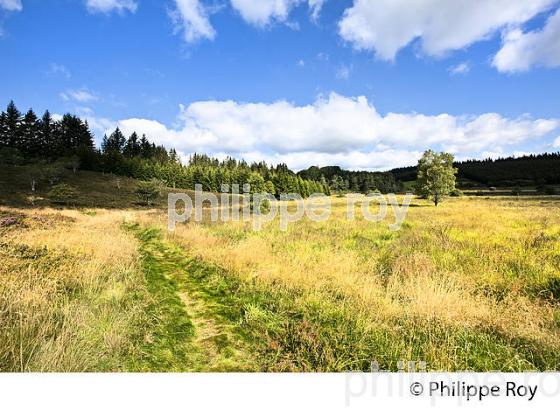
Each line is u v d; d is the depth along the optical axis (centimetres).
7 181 4775
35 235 1149
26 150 7838
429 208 2977
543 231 1166
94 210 3269
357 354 441
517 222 1524
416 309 551
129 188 6294
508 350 435
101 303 571
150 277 798
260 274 761
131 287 683
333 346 461
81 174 6794
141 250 1159
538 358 428
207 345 467
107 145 11188
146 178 7806
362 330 500
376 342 471
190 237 1301
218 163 12569
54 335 432
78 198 4228
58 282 657
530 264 747
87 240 1102
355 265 809
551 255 816
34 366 376
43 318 472
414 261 809
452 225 1440
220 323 539
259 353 446
